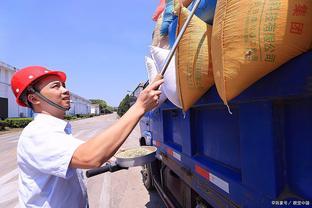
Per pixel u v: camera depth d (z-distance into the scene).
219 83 1.41
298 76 1.11
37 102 1.67
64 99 1.73
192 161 2.46
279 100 1.27
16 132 24.64
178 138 3.02
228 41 1.31
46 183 1.53
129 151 2.48
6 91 34.06
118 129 1.43
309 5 1.16
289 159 1.27
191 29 1.82
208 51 1.73
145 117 5.41
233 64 1.30
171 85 2.18
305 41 1.15
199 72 1.76
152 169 4.66
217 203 1.98
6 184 6.44
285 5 1.16
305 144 1.17
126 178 6.60
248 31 1.23
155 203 4.84
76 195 1.67
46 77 1.67
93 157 1.38
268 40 1.17
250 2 1.24
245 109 1.50
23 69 1.70
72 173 1.45
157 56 2.40
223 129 1.91
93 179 6.62
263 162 1.36
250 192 1.49
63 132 1.54
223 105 1.83
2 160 9.69
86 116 72.88
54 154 1.42
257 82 1.33
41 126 1.51
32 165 1.48
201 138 2.33
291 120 1.25
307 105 1.15
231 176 1.77
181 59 1.86
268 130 1.31
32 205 1.54
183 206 3.02
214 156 2.06
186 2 2.31
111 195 5.39
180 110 2.79
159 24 3.23
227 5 1.33
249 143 1.47
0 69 32.38
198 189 2.36
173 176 3.45
